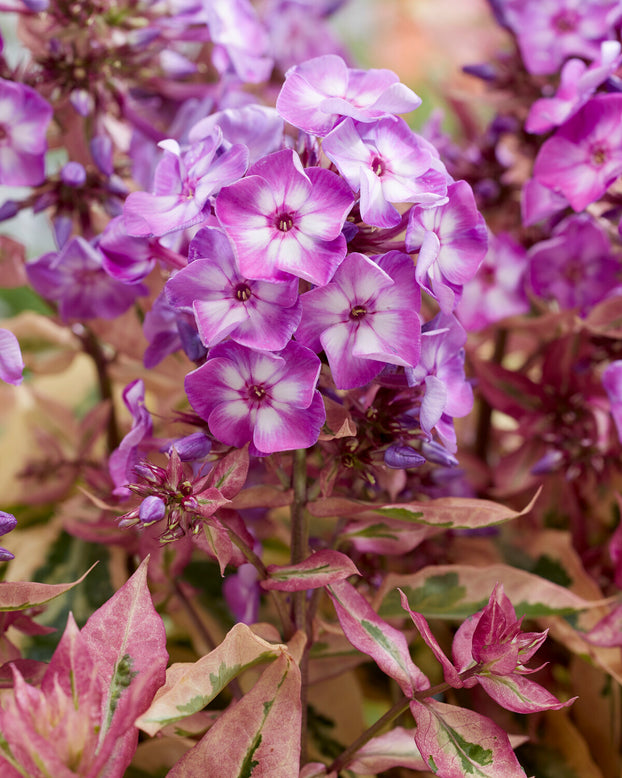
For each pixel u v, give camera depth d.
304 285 0.38
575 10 0.47
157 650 0.37
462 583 0.42
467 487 0.48
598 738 0.47
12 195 0.65
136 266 0.40
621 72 0.44
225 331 0.36
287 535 0.48
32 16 0.46
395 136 0.37
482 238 0.39
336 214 0.36
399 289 0.37
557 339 0.47
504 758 0.37
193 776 0.37
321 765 0.40
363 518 0.41
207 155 0.37
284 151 0.36
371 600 0.44
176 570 0.44
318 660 0.44
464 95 0.50
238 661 0.37
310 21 0.56
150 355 0.41
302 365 0.37
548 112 0.44
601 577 0.47
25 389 0.57
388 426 0.39
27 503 0.50
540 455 0.48
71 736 0.34
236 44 0.47
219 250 0.36
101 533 0.46
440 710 0.38
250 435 0.38
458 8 0.63
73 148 0.46
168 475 0.37
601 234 0.46
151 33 0.45
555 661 0.48
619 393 0.43
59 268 0.44
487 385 0.48
